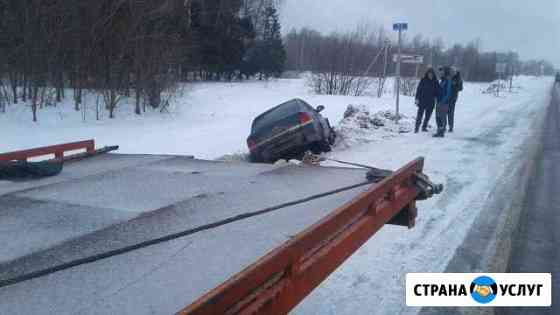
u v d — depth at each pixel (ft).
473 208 22.40
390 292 13.93
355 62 109.50
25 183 12.59
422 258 16.35
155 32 59.26
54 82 55.47
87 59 55.67
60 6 52.42
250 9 137.69
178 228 9.10
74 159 16.28
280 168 14.93
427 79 47.14
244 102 78.74
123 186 12.28
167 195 11.39
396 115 53.57
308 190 11.96
